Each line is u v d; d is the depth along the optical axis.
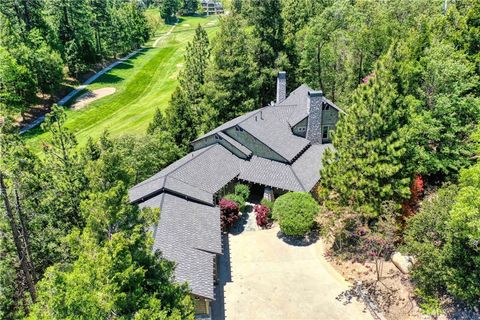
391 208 26.23
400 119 29.20
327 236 29.38
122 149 37.78
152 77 84.62
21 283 21.42
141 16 115.56
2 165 22.48
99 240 15.27
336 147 30.31
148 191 30.86
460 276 21.39
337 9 60.47
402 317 24.16
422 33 36.03
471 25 34.72
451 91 31.25
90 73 82.44
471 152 31.31
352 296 26.16
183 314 16.20
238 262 29.97
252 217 35.97
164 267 17.06
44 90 66.19
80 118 62.81
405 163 28.92
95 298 12.32
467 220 20.27
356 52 53.41
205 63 57.47
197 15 180.75
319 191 31.83
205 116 49.97
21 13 69.31
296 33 65.56
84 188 24.27
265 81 58.94
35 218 23.27
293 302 25.91
